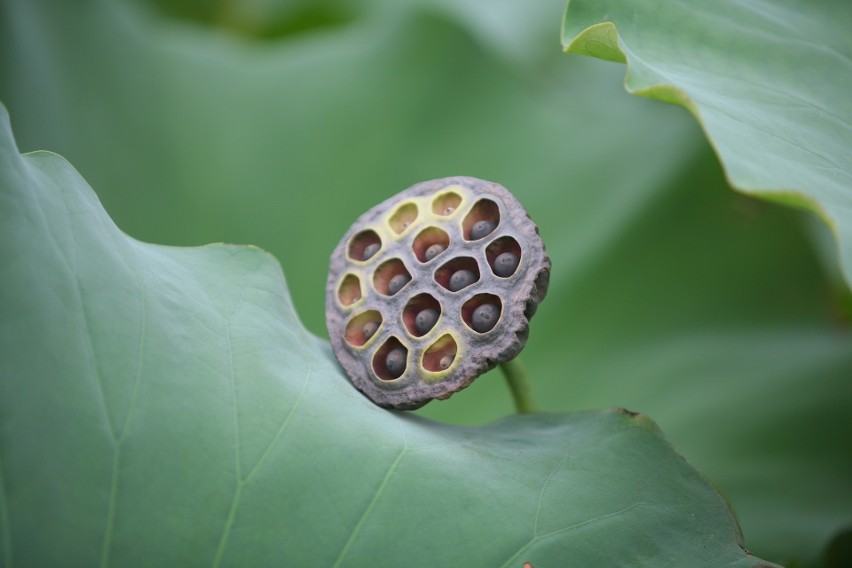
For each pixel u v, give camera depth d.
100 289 0.77
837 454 0.99
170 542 0.74
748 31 0.83
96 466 0.74
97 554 0.73
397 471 0.77
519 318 0.78
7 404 0.73
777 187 0.73
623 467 0.79
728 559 0.77
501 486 0.78
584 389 1.06
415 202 0.81
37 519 0.73
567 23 0.81
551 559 0.77
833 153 0.79
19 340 0.74
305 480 0.76
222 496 0.75
